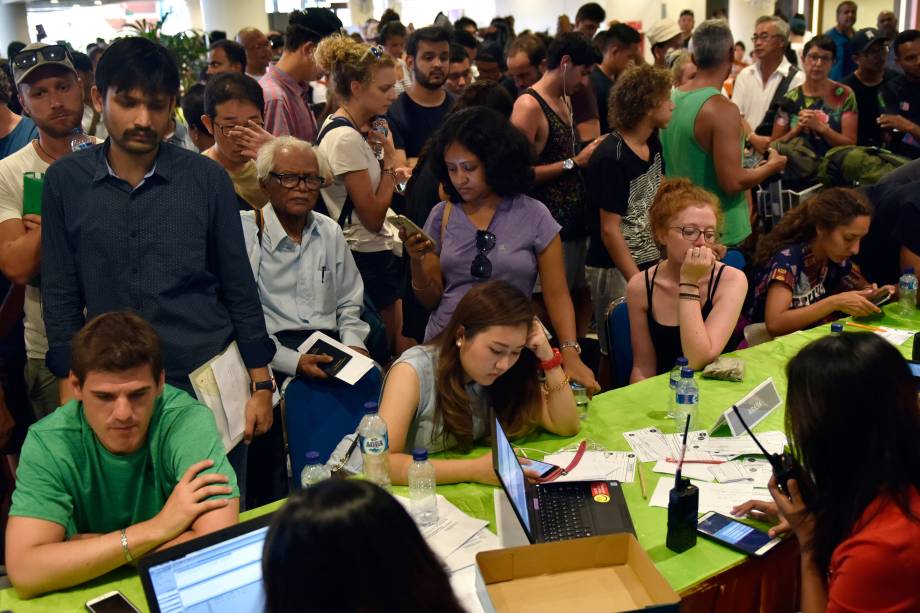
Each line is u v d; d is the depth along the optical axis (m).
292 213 2.90
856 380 1.52
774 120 5.64
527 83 5.32
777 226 3.48
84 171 2.21
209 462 1.84
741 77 6.48
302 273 2.97
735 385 2.72
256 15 13.34
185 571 1.47
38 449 1.80
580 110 4.68
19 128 3.32
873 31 7.30
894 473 1.51
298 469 2.59
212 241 2.36
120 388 1.74
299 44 4.43
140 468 1.89
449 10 14.87
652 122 3.59
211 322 2.34
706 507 2.02
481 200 2.79
